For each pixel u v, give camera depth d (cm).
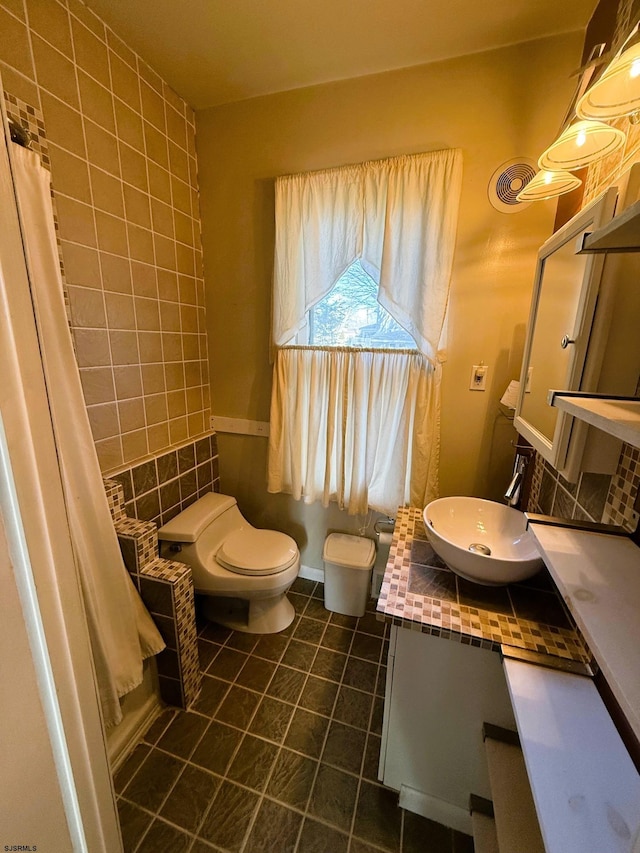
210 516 179
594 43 120
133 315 154
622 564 74
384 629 186
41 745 41
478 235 152
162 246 166
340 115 158
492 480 172
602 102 69
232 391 206
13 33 104
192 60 146
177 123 168
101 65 130
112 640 124
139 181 151
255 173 176
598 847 54
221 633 182
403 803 114
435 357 158
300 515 212
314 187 162
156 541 144
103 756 54
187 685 143
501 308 156
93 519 116
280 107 165
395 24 128
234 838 107
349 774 123
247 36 134
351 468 186
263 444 208
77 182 125
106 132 134
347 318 176
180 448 185
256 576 162
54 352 105
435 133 149
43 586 41
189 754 128
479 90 142
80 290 130
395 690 107
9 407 37
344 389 177
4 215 36
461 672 99
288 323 178
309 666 164
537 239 148
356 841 107
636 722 44
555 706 76
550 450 95
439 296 153
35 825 41
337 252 166
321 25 129
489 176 147
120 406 152
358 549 194
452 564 109
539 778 63
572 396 80
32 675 40
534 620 98
